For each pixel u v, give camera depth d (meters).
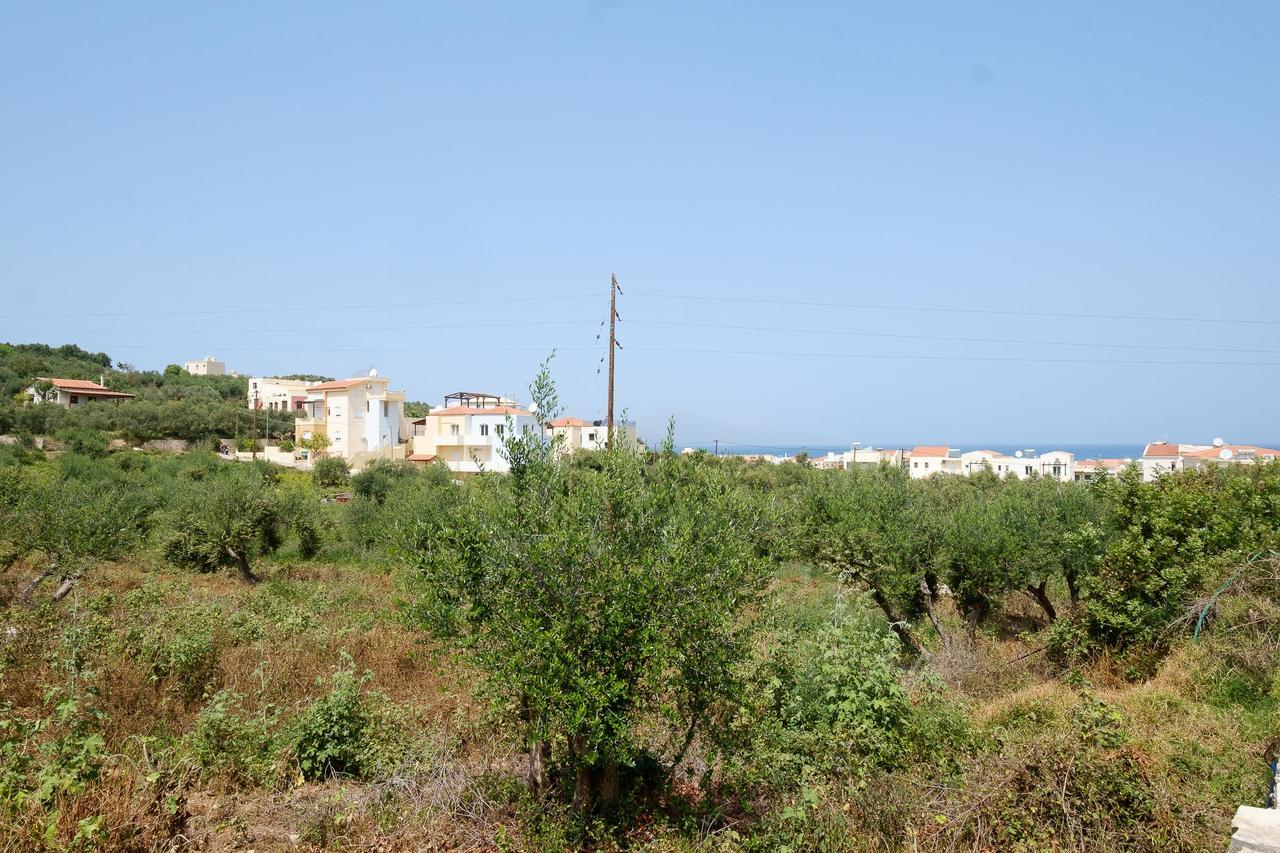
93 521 16.62
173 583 18.42
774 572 7.14
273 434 69.38
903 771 7.25
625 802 6.82
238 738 7.96
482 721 8.32
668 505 6.78
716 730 7.01
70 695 8.04
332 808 6.87
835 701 8.05
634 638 6.13
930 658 13.80
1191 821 5.64
